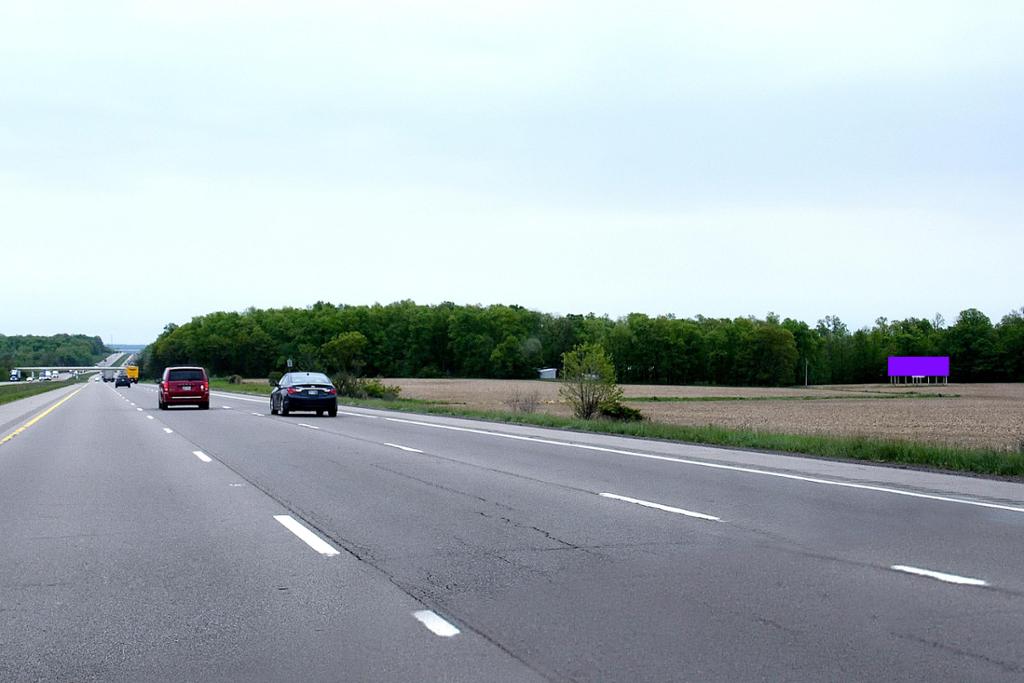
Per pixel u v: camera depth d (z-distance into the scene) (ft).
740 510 38.45
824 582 25.45
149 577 27.02
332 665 18.93
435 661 19.08
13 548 31.58
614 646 19.89
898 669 18.20
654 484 47.47
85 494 45.37
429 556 29.58
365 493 44.65
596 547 30.71
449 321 582.35
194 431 92.63
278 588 25.49
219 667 18.89
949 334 548.31
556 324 593.01
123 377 391.65
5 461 63.00
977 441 98.78
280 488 46.88
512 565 28.07
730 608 22.81
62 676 18.42
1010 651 19.31
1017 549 29.84
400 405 152.46
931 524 34.63
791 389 404.36
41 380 613.52
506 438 81.10
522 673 18.28
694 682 17.60
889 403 242.58
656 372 546.67
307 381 123.24
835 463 58.23
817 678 17.74
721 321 596.70
